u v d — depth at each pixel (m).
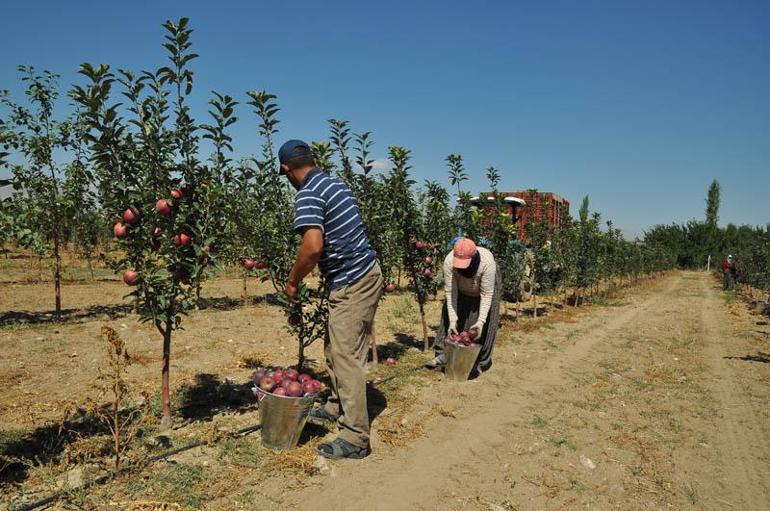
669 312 15.38
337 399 5.04
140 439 4.42
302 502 3.72
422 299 8.28
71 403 5.07
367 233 6.53
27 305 11.12
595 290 21.00
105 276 17.14
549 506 3.91
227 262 6.65
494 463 4.57
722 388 7.09
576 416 5.81
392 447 4.72
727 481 4.43
